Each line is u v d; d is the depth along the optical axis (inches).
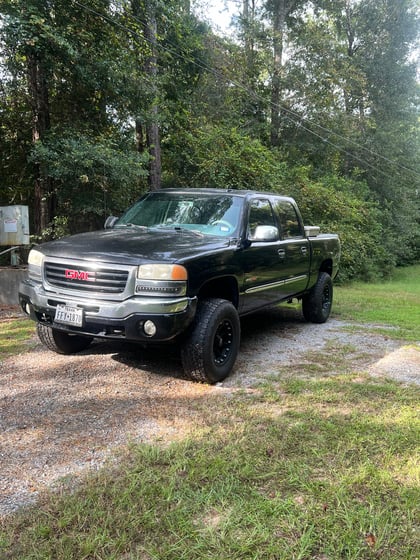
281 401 134.5
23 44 281.1
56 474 93.2
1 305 278.4
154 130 442.9
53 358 173.3
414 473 95.3
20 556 69.2
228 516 79.8
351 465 98.1
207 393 140.3
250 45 714.8
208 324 141.8
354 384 150.9
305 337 222.1
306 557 70.5
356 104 818.8
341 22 844.0
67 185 340.5
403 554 71.9
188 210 183.2
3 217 290.4
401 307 330.6
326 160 743.7
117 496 84.7
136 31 400.2
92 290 135.3
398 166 819.4
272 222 200.4
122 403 131.0
